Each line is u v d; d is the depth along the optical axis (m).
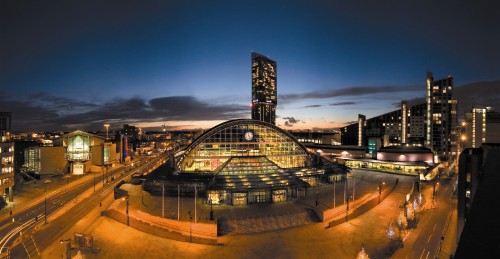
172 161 115.44
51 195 110.38
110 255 57.94
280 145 122.25
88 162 168.25
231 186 89.75
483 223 25.31
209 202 85.75
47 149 154.25
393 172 140.88
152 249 60.59
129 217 72.62
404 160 151.38
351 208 84.12
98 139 176.50
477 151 66.06
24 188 122.94
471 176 58.91
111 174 160.38
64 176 153.25
